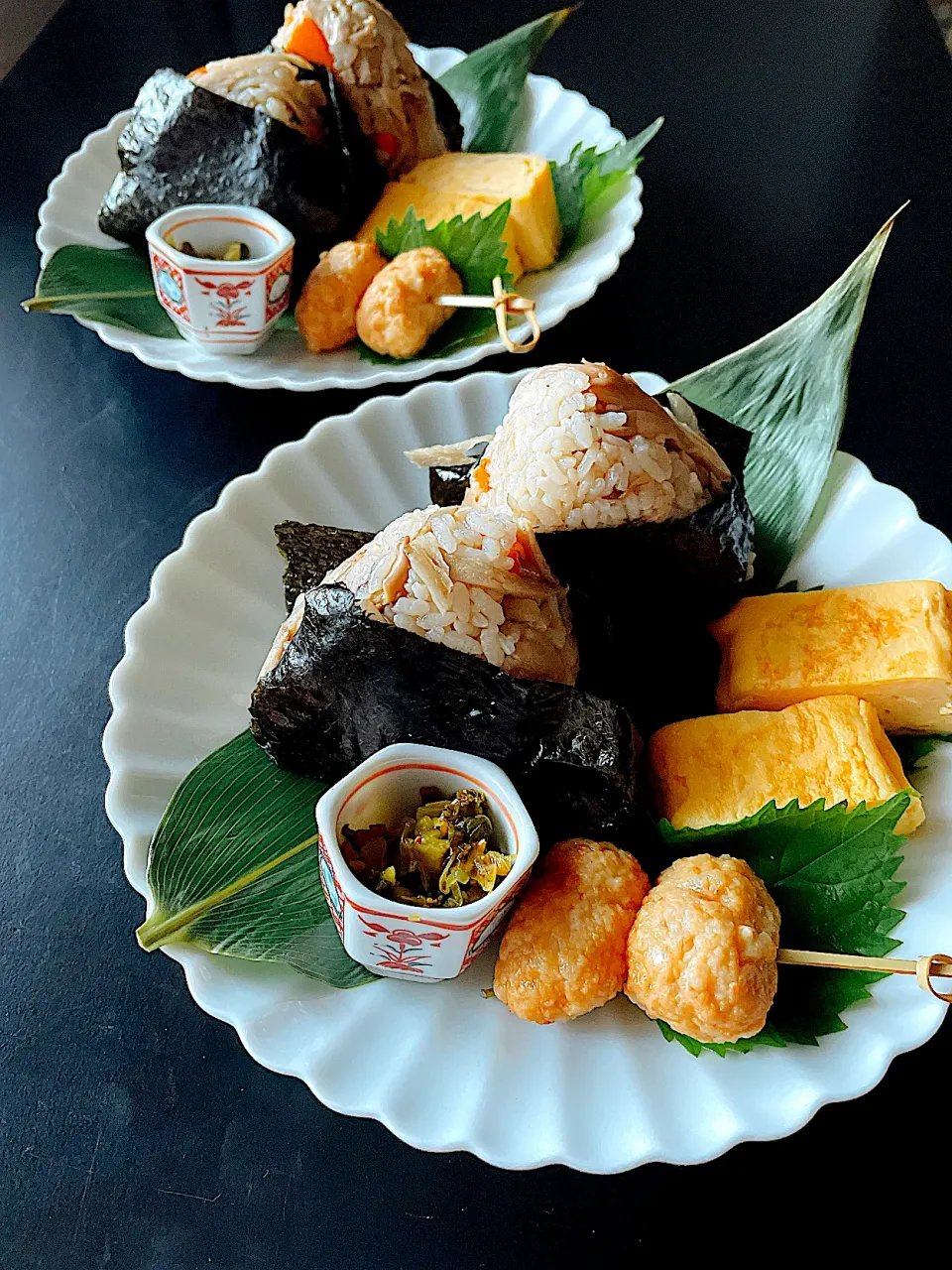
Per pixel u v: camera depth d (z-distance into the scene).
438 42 0.54
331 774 0.27
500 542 0.25
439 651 0.24
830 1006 0.23
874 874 0.23
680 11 0.56
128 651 0.28
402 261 0.39
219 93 0.40
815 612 0.27
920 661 0.25
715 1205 0.22
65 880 0.27
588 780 0.24
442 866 0.23
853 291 0.31
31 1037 0.25
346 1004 0.23
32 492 0.36
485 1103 0.22
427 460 0.30
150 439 0.38
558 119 0.47
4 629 0.33
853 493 0.30
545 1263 0.22
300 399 0.40
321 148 0.41
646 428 0.26
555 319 0.39
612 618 0.28
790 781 0.25
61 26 0.55
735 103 0.51
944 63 0.53
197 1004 0.24
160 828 0.25
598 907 0.23
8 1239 0.22
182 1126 0.23
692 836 0.24
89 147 0.46
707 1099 0.22
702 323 0.42
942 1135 0.23
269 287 0.38
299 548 0.28
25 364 0.40
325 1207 0.22
